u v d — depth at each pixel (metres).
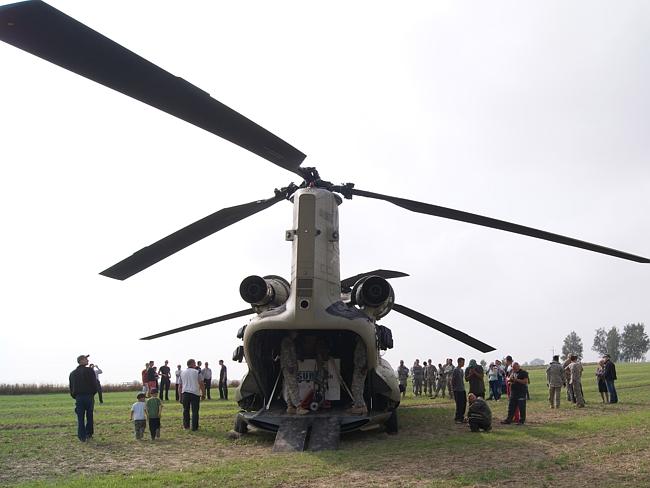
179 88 5.11
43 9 3.65
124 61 4.48
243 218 9.75
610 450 7.43
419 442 8.80
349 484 5.86
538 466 6.54
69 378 10.01
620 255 8.03
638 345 123.62
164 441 9.76
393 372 10.43
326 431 8.66
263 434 10.23
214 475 6.39
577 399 14.23
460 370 12.01
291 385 9.47
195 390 11.32
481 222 8.81
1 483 6.35
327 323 8.86
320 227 9.23
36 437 10.41
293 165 7.89
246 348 9.61
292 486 5.82
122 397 25.23
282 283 10.38
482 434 9.62
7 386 32.81
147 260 9.17
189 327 13.68
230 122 6.18
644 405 14.26
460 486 5.69
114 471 7.05
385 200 9.59
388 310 10.10
